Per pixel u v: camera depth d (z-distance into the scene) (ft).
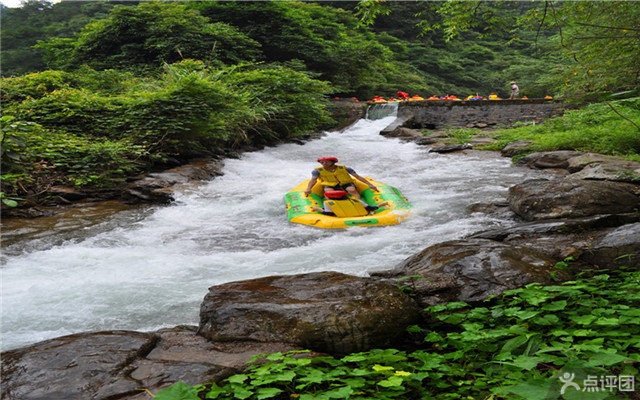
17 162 26.53
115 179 28.84
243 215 24.16
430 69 133.69
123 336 10.02
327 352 9.87
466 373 8.68
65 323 12.67
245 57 71.26
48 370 8.58
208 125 36.83
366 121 67.26
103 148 29.96
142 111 34.37
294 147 49.34
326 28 89.45
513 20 18.11
